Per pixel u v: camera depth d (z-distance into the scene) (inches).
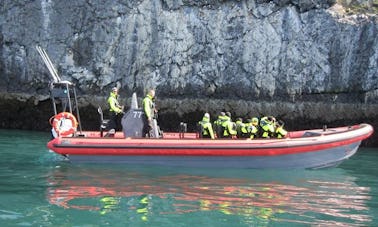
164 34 711.7
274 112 677.3
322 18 673.6
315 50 675.4
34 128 747.4
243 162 366.3
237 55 700.0
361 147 642.8
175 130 706.2
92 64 726.5
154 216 240.5
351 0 697.6
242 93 698.2
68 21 730.2
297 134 414.3
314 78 675.4
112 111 394.0
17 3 748.0
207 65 706.8
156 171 355.6
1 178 327.0
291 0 687.1
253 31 695.7
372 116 646.5
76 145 366.3
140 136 380.8
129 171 353.7
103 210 249.0
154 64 715.4
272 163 369.4
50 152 467.2
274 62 690.8
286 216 248.1
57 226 221.6
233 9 701.3
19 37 749.9
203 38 706.8
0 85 761.0
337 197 298.8
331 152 380.8
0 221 227.3
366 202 289.7
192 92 709.9
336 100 668.7
